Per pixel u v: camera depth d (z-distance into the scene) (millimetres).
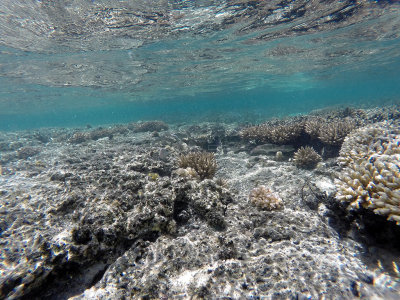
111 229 2908
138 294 2240
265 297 2119
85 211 3307
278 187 5699
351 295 2119
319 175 6133
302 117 13883
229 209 3861
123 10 9391
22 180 5293
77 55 14195
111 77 21281
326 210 3879
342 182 3699
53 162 8812
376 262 2805
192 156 6465
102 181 4500
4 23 9695
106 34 11461
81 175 5016
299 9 10594
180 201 3939
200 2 9312
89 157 9156
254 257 2676
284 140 9359
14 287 2281
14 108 38812
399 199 2699
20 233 3039
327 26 13055
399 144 3852
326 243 2939
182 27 11531
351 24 13078
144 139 13258
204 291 2188
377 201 2834
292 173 6691
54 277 2553
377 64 28344
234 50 16422
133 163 5980
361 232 3242
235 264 2498
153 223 3109
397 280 2465
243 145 11203
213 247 2824
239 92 49750
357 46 18219
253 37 13914
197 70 21797
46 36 11109
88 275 2744
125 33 11547
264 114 33125
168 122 32125
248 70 24297
